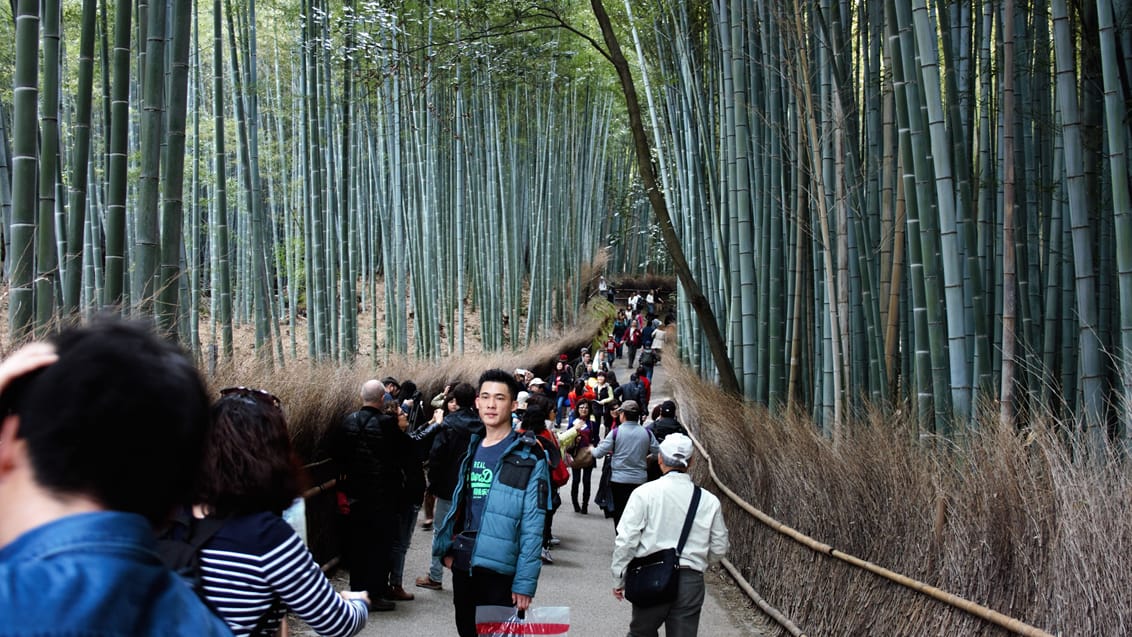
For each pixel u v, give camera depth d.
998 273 5.75
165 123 7.65
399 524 5.87
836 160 6.65
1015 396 5.29
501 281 20.73
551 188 23.27
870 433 5.20
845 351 6.61
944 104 5.98
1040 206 6.09
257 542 2.06
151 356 0.98
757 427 6.97
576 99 24.47
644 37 13.95
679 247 9.38
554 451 5.11
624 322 26.64
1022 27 5.79
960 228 5.71
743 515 6.83
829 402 7.25
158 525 0.99
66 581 0.82
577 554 7.86
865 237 6.98
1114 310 5.37
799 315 7.97
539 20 15.62
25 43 4.44
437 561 6.38
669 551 4.18
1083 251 4.45
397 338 16.86
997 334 5.69
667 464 4.31
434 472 5.95
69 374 0.92
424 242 17.00
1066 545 3.24
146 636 0.84
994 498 3.72
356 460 5.68
